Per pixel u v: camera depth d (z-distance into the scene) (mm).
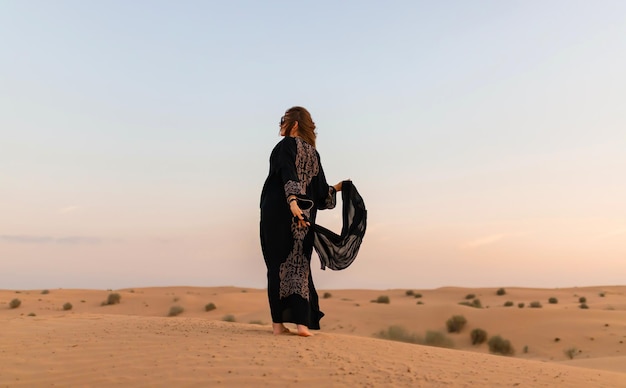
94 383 5574
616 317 32750
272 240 7094
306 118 7387
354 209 7430
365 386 5176
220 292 80375
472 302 55312
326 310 41156
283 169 6875
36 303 52719
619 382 5777
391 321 36875
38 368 6188
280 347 6434
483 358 6648
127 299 56406
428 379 5395
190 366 5828
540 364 6672
